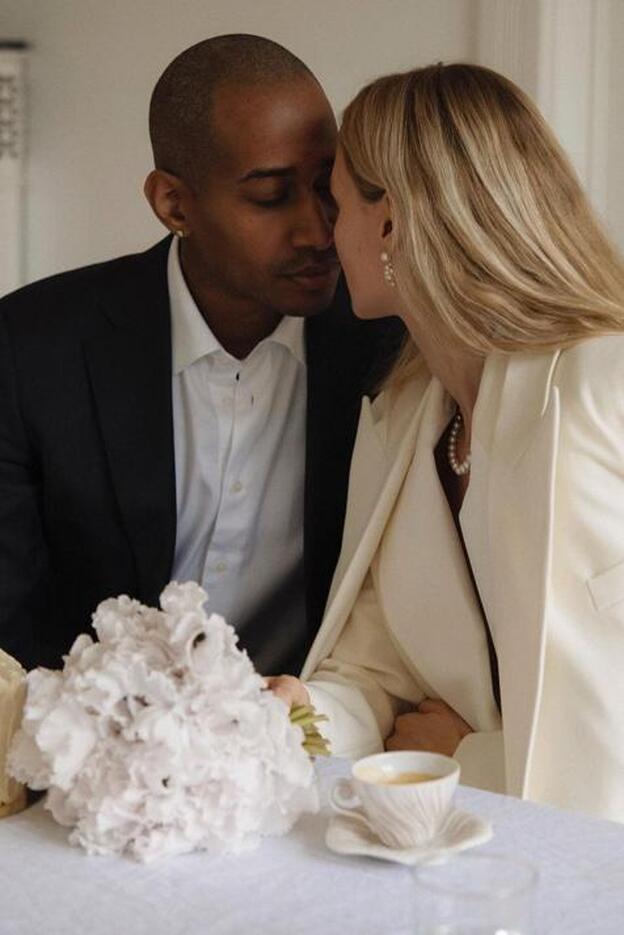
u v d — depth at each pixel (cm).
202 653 160
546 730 216
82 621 288
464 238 226
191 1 624
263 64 261
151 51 641
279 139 257
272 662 291
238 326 275
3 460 279
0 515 279
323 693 240
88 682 159
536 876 131
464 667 240
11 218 689
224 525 284
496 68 520
